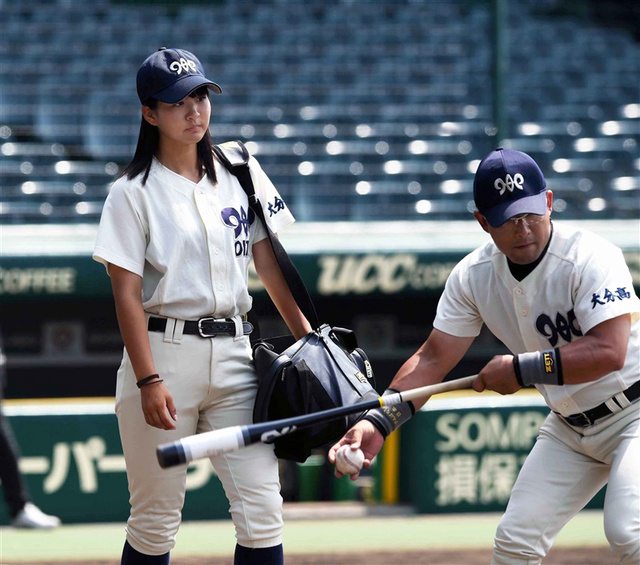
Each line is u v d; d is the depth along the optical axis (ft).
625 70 175.42
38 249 109.60
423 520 85.66
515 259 40.40
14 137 150.00
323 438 43.06
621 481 41.04
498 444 87.66
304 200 142.92
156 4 178.91
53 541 78.43
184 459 38.06
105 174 144.15
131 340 41.37
